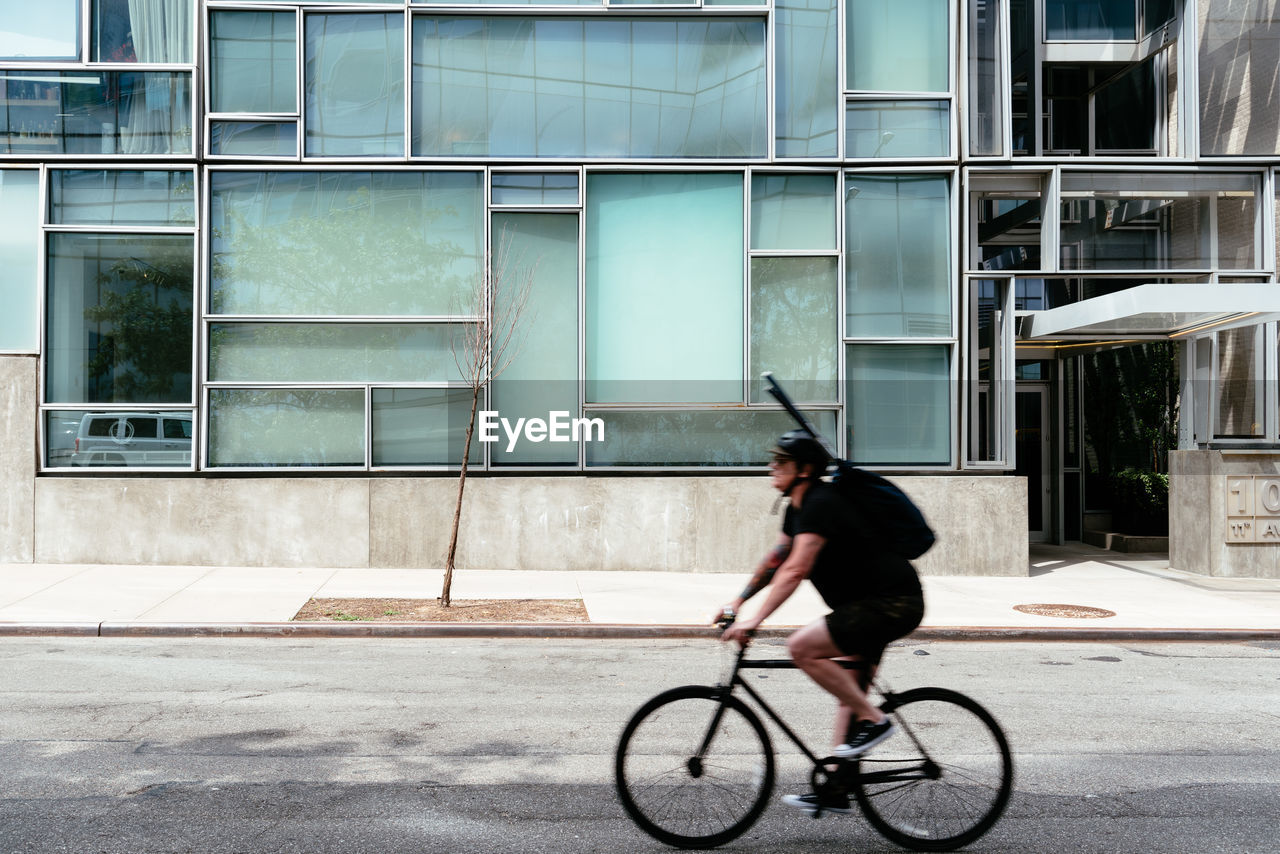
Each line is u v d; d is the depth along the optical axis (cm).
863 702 427
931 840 438
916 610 423
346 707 672
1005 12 1362
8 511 1289
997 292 1386
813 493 420
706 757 441
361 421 1326
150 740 585
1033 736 621
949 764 441
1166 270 1393
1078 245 1442
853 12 1366
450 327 1334
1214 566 1340
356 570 1295
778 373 1355
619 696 714
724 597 1134
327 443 1324
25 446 1294
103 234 1318
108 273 1319
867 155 1364
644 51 1352
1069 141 1489
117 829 442
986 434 1470
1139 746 600
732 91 1355
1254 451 1343
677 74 1354
